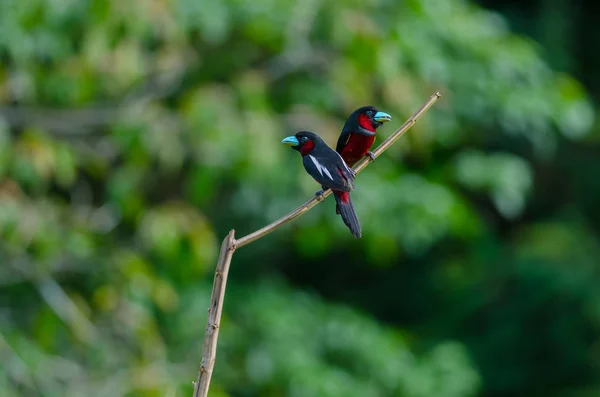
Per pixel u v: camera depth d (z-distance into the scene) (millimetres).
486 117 16031
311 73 14219
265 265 20250
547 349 20812
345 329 16641
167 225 12648
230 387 15906
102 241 13633
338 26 12992
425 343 20703
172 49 13273
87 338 12828
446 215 15172
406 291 22312
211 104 12852
